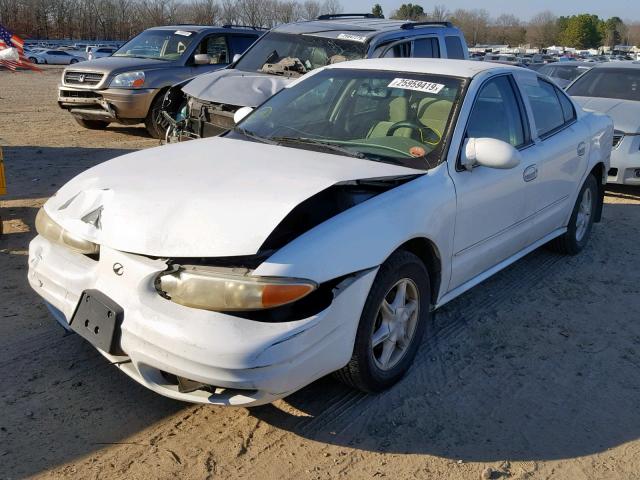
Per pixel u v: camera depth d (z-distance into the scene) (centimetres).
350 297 302
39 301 440
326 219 317
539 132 489
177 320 276
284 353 275
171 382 297
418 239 353
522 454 312
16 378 349
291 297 277
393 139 398
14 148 950
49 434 306
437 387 364
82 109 1073
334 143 405
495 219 423
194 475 286
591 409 351
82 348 382
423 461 303
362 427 325
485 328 439
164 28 1173
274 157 372
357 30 831
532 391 365
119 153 945
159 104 1050
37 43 5450
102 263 304
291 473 291
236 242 282
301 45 831
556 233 544
